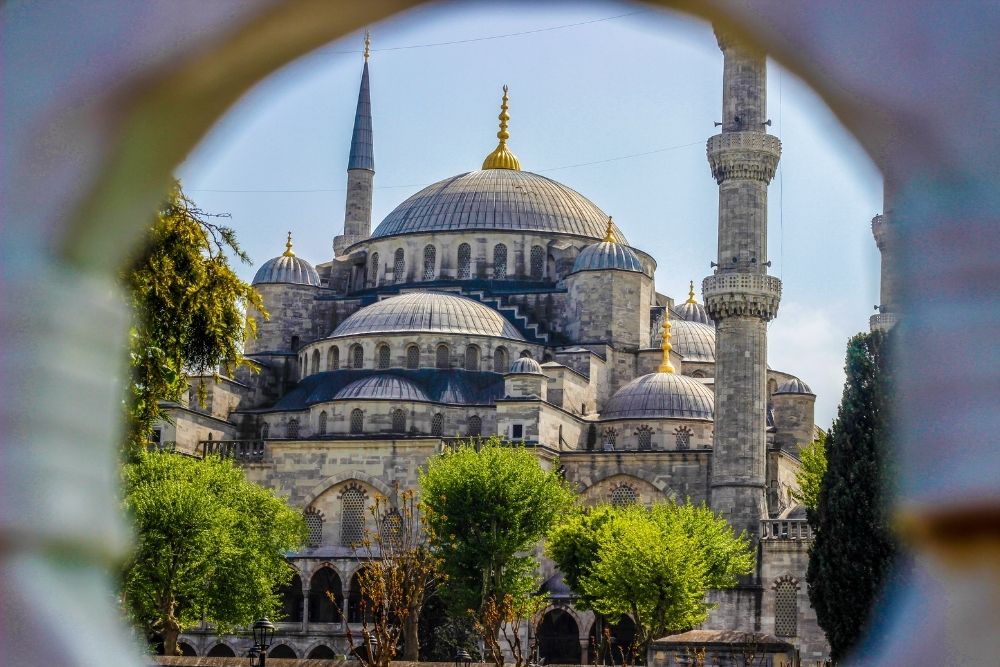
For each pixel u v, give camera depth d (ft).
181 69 11.46
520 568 299.79
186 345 117.39
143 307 95.61
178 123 11.64
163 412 113.70
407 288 432.25
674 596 271.69
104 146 11.57
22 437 11.39
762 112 346.13
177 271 108.68
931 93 11.26
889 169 11.43
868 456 203.92
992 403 10.91
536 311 414.41
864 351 209.46
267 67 11.59
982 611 10.80
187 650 345.92
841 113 11.51
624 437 369.71
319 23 11.48
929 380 11.18
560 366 368.07
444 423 364.38
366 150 512.22
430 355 380.99
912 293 11.41
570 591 337.72
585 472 357.00
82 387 11.70
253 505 301.22
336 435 361.51
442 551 297.53
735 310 337.52
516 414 350.23
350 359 385.50
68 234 11.62
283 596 352.28
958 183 11.19
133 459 105.81
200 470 289.94
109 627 11.56
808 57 11.43
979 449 10.88
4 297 11.48
